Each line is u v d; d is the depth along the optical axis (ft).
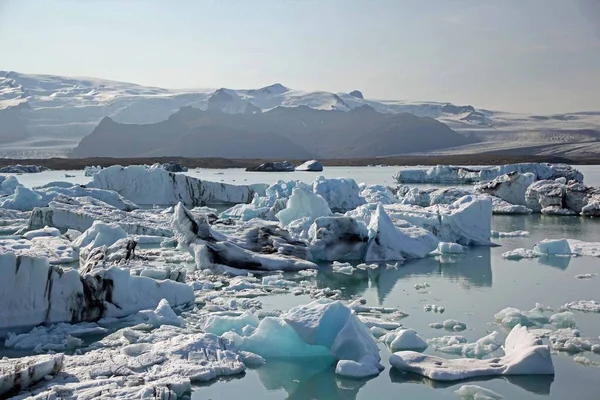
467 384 27.76
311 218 69.21
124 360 28.91
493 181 125.70
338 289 47.52
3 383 24.26
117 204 104.83
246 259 54.65
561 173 182.60
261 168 320.29
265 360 30.94
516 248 67.67
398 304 42.57
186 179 126.62
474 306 41.70
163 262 57.67
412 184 204.03
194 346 30.37
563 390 26.84
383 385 27.96
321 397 26.68
